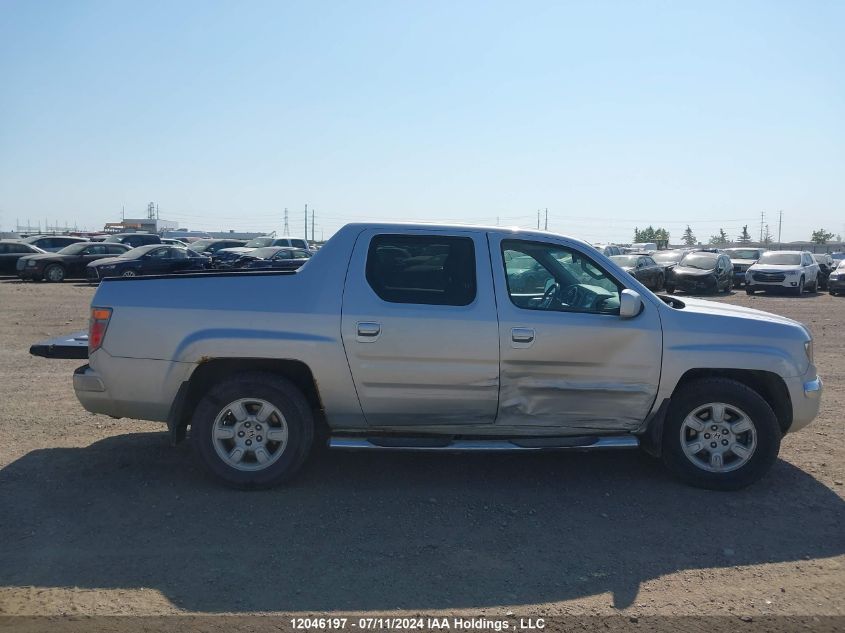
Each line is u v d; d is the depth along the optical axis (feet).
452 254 17.65
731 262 96.02
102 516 15.64
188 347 16.99
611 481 18.29
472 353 17.03
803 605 12.40
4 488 17.12
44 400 25.70
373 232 17.67
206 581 12.94
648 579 13.24
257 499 16.74
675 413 17.66
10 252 99.81
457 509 16.35
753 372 17.90
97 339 17.39
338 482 17.92
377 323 16.94
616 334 17.29
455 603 12.31
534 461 19.80
